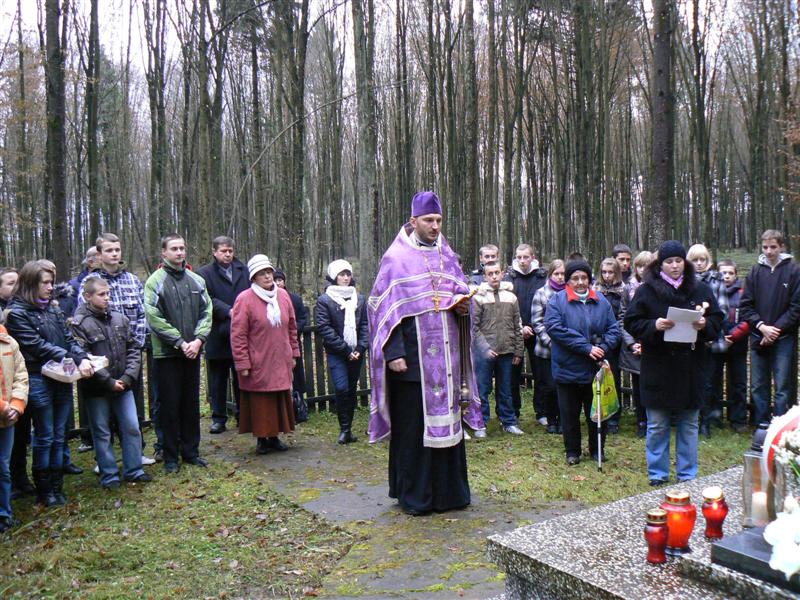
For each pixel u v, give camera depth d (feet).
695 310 17.07
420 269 16.31
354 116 83.25
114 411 18.94
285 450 22.27
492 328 25.50
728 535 8.18
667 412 18.48
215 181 55.93
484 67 73.67
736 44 67.31
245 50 59.31
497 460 21.54
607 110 62.34
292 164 55.26
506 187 56.70
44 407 17.12
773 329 23.50
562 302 21.22
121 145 69.21
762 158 65.77
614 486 18.72
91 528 15.55
